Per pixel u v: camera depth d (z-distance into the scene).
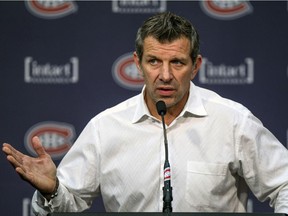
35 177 7.19
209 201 8.06
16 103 12.49
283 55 12.36
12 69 12.49
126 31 12.50
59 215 6.11
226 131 8.16
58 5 12.56
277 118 12.32
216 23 12.43
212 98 8.43
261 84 12.35
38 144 7.32
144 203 8.15
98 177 8.41
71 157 8.51
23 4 12.55
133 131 8.30
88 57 12.50
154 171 8.14
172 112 8.25
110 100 12.46
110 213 6.13
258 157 8.08
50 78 12.50
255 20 12.41
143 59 7.47
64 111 12.49
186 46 7.34
